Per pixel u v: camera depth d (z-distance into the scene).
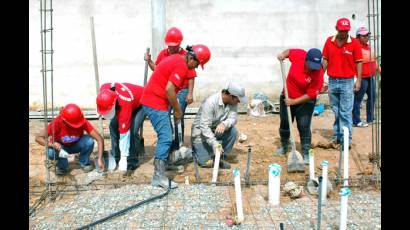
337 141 7.18
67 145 5.96
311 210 4.97
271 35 10.16
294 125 8.64
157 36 9.92
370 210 4.95
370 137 7.77
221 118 6.07
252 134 8.19
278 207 5.06
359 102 8.39
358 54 6.95
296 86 6.26
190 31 10.05
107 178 5.92
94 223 4.67
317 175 6.00
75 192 5.59
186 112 9.63
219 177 5.93
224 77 10.26
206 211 4.97
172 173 6.13
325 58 7.11
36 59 9.83
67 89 9.98
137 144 6.31
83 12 9.80
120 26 9.90
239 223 4.66
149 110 5.50
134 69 10.03
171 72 5.39
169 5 9.94
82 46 9.88
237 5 10.05
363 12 10.13
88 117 9.58
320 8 10.12
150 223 4.71
